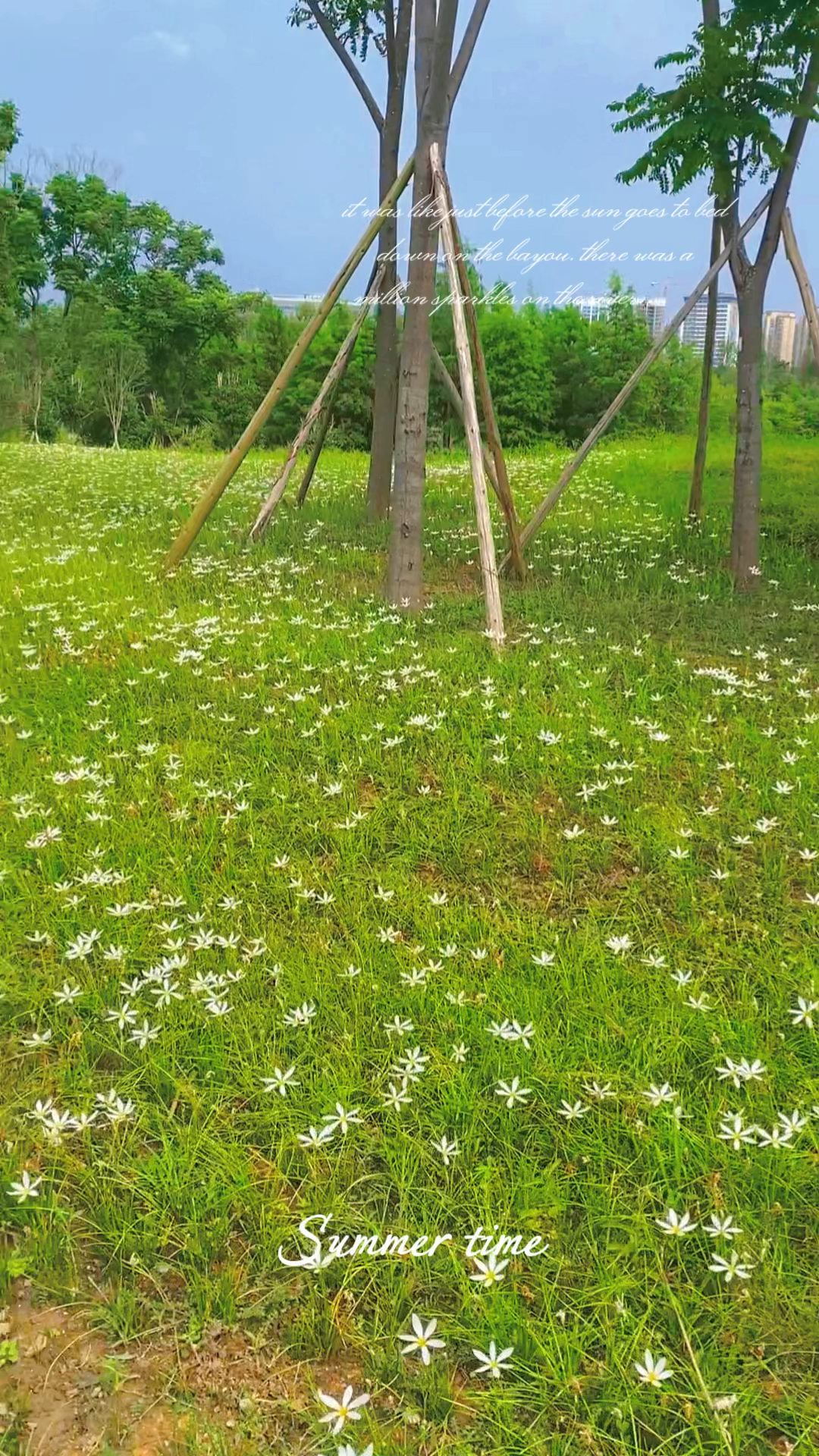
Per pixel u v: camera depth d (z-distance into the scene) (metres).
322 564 9.12
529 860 4.24
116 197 39.81
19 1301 2.37
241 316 38.66
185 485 14.51
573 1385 2.09
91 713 5.61
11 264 31.20
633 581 8.73
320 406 8.86
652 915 3.88
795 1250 2.44
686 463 16.19
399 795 4.75
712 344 11.09
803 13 7.62
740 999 3.30
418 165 7.11
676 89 8.20
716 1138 2.65
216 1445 2.02
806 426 21.62
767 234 8.36
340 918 3.77
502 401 23.30
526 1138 2.76
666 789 4.82
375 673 6.23
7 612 7.30
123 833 4.34
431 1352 2.22
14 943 3.60
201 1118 2.84
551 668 6.43
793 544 10.33
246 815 4.50
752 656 6.73
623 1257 2.39
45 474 15.86
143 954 3.56
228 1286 2.31
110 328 34.31
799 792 4.73
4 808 4.57
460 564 9.55
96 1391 2.16
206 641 6.67
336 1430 1.95
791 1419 2.08
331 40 9.77
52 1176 2.66
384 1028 3.15
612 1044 3.07
